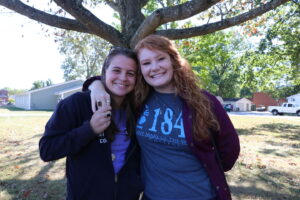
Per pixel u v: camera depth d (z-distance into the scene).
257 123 16.36
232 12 5.92
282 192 3.84
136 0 4.45
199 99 1.66
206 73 14.86
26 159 5.62
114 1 6.12
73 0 3.64
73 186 1.57
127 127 1.74
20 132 10.09
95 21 3.88
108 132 1.62
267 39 13.37
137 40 3.68
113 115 1.75
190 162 1.62
